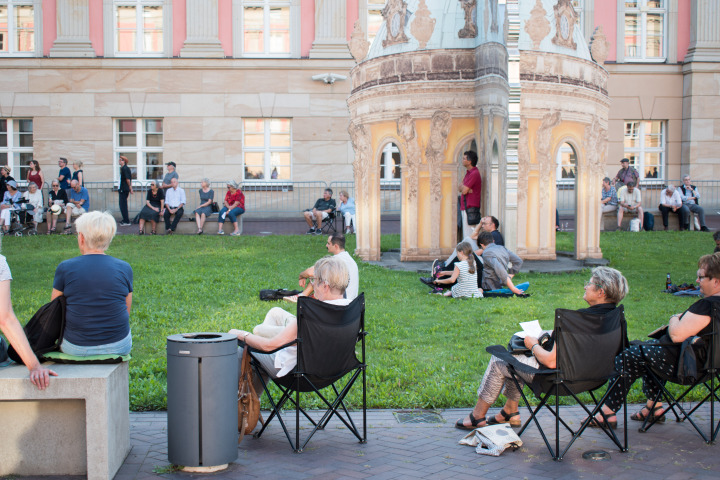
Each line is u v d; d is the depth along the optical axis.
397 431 5.51
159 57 25.59
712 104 26.69
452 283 11.24
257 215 25.56
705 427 5.67
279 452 5.05
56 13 25.44
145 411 5.95
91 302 4.79
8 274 4.41
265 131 26.12
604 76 15.77
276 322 5.81
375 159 14.88
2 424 4.56
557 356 4.88
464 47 14.16
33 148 25.64
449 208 14.56
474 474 4.62
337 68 25.66
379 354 7.65
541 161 14.90
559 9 14.65
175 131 25.62
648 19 27.25
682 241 17.89
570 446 5.12
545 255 15.23
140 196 25.34
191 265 13.90
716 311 5.21
